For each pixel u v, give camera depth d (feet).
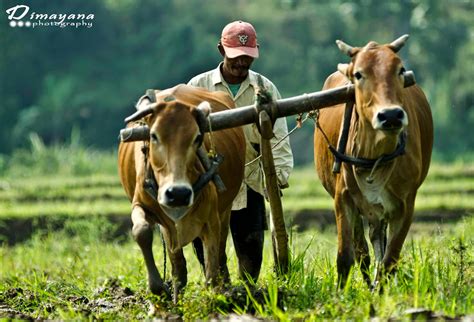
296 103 40.65
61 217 93.50
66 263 65.00
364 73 38.81
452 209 94.63
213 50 223.71
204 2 248.93
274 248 44.09
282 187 47.91
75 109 224.33
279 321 36.14
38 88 232.32
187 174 37.78
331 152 42.29
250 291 40.34
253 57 46.47
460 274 41.52
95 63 233.35
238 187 44.73
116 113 225.35
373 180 40.88
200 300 38.45
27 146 218.38
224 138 43.39
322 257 48.24
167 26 237.25
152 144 38.09
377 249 42.75
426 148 44.73
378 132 39.42
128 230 90.53
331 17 228.22
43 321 38.45
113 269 57.47
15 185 123.85
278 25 232.73
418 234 80.53
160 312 38.68
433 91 208.74
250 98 47.60
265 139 40.86
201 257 47.34
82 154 152.05
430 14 198.90
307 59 223.92
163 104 38.19
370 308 36.47
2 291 49.19
